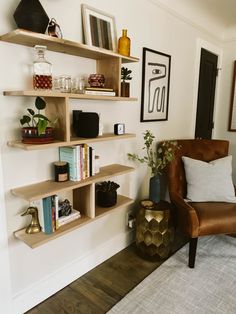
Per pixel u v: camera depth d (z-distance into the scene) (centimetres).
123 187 220
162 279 187
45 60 136
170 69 249
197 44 282
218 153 264
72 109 165
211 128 346
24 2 118
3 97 129
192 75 285
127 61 177
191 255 198
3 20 125
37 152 150
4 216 138
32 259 158
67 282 181
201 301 166
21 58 133
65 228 151
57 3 145
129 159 221
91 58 169
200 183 229
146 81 221
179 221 211
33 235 142
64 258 178
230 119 338
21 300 154
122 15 187
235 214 201
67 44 131
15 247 147
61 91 146
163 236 205
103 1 171
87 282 185
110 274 194
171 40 243
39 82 132
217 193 226
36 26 120
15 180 142
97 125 160
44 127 127
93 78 160
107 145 198
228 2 249
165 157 225
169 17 235
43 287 165
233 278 188
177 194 225
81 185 153
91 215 165
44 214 142
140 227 209
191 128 302
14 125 136
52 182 154
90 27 162
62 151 159
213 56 318
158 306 162
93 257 199
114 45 177
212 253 221
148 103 228
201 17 279
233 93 331
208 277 189
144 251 210
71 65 159
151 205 211
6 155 135
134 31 200
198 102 307
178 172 242
